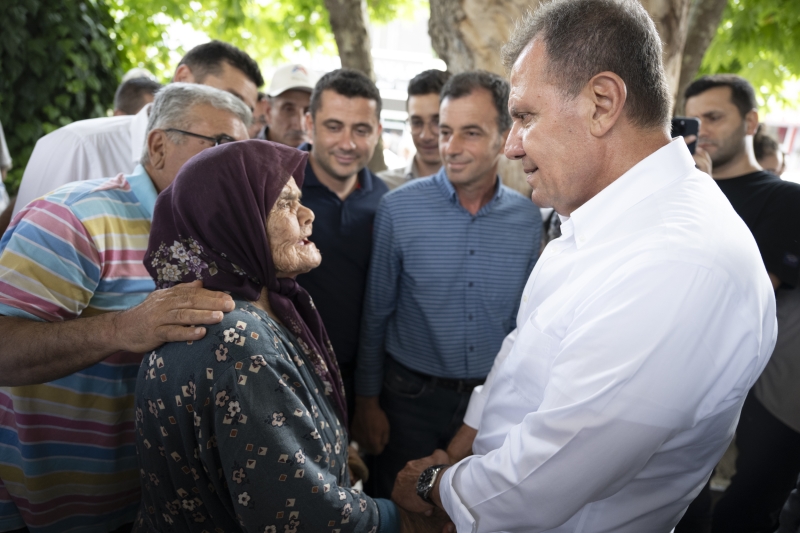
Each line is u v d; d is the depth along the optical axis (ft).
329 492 3.73
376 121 7.31
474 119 6.29
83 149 7.16
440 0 8.04
